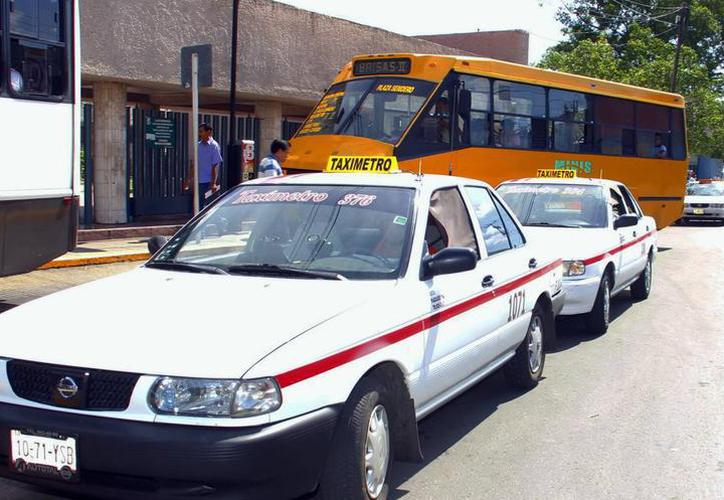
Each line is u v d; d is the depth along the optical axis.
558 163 15.69
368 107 12.99
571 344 8.98
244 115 21.12
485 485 4.97
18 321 4.12
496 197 6.62
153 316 3.99
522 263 6.41
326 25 18.88
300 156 12.93
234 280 4.62
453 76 13.14
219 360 3.53
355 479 3.91
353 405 3.99
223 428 3.44
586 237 9.30
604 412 6.46
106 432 3.48
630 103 18.06
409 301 4.55
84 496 3.68
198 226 5.50
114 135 15.30
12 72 7.91
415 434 4.60
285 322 3.89
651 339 9.23
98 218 15.50
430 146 12.77
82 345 3.73
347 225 5.06
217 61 16.28
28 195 8.16
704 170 57.53
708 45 45.78
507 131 14.38
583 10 44.75
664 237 23.28
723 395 6.97
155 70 15.05
